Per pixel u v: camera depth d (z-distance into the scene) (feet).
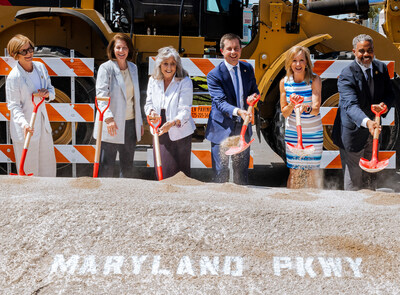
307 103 13.43
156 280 7.14
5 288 7.04
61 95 18.78
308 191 10.64
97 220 8.20
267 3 19.93
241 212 8.46
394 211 8.85
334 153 18.92
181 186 10.53
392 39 23.81
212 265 7.40
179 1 20.83
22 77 14.16
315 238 7.91
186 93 13.55
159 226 8.10
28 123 14.39
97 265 7.40
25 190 9.55
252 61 18.20
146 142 19.26
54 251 7.64
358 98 13.70
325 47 22.41
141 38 19.39
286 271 7.31
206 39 21.59
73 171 18.67
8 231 7.98
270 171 23.34
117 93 14.39
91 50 19.84
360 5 23.29
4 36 19.65
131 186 10.10
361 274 7.27
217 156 13.46
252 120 13.64
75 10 18.71
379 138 14.34
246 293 6.91
